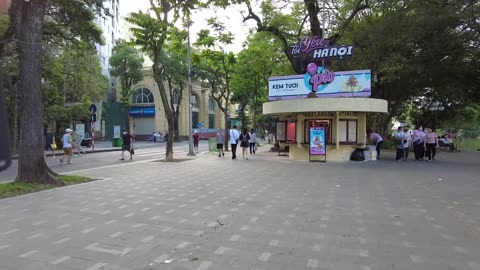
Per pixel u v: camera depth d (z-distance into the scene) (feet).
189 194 30.63
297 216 23.02
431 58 77.51
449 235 18.99
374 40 72.84
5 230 20.31
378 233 19.39
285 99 63.93
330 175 42.45
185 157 73.10
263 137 205.87
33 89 36.29
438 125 123.24
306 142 63.46
